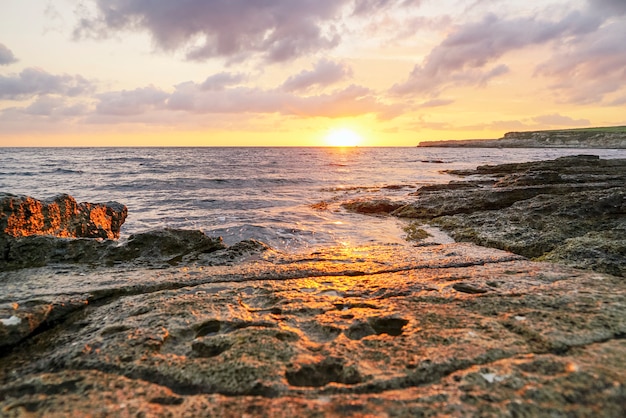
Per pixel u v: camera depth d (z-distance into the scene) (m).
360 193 29.34
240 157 102.75
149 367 3.56
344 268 7.08
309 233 15.18
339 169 59.50
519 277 5.92
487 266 6.79
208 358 3.68
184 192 29.84
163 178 39.69
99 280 6.31
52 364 3.76
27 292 5.60
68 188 31.89
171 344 4.09
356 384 3.24
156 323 4.50
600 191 13.45
